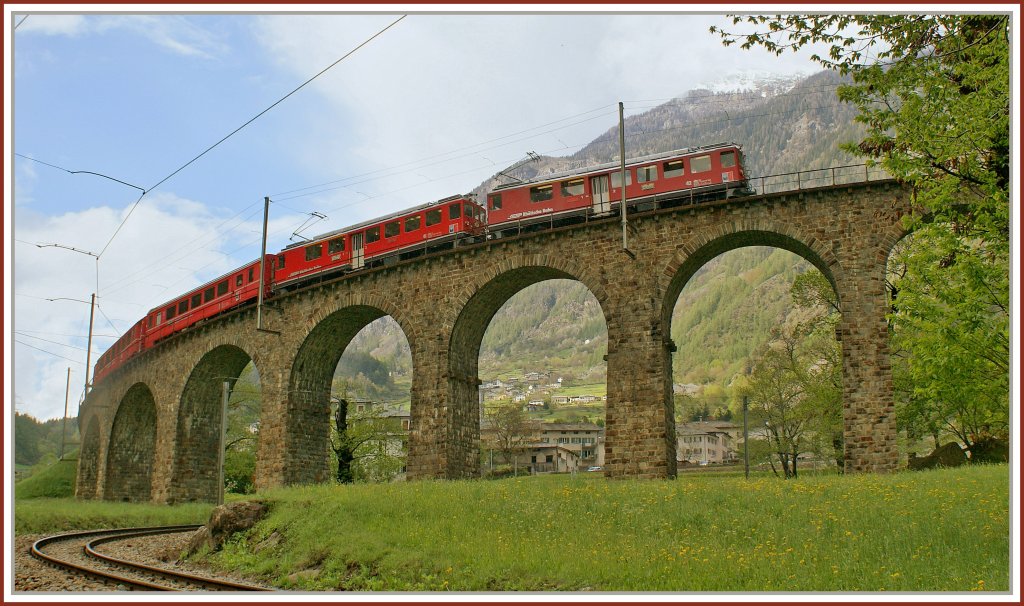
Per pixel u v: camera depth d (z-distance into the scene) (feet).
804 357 173.06
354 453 215.92
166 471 192.24
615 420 123.75
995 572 51.85
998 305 68.54
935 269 70.13
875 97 70.69
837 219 116.88
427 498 94.22
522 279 144.46
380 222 161.99
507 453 369.91
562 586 57.67
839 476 101.09
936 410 140.26
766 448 187.52
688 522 76.64
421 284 149.28
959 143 64.13
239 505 92.27
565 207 140.26
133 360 219.41
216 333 186.29
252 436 229.66
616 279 129.59
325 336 167.12
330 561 72.84
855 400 110.22
